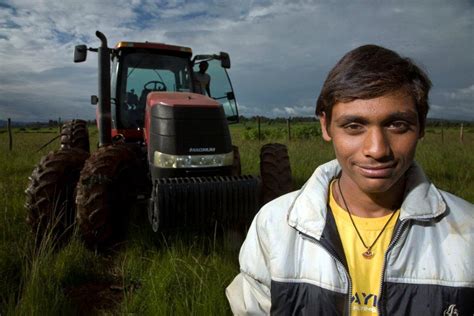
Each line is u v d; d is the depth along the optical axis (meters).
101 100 3.73
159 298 2.51
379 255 1.03
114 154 3.48
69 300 2.60
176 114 3.46
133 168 3.70
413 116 0.89
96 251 3.42
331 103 0.94
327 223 1.07
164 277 2.76
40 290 2.55
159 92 3.97
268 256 1.14
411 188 1.02
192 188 3.11
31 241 3.46
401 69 0.87
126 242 3.54
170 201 3.07
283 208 1.15
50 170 3.56
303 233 1.06
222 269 2.88
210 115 3.58
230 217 3.26
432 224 1.00
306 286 1.04
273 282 1.08
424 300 0.95
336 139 0.96
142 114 4.53
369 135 0.90
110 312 2.60
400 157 0.91
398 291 0.98
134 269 3.10
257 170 7.66
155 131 3.49
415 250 0.99
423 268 0.97
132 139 4.54
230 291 1.26
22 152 10.92
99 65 3.68
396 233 0.99
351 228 1.07
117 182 3.46
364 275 1.03
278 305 1.07
